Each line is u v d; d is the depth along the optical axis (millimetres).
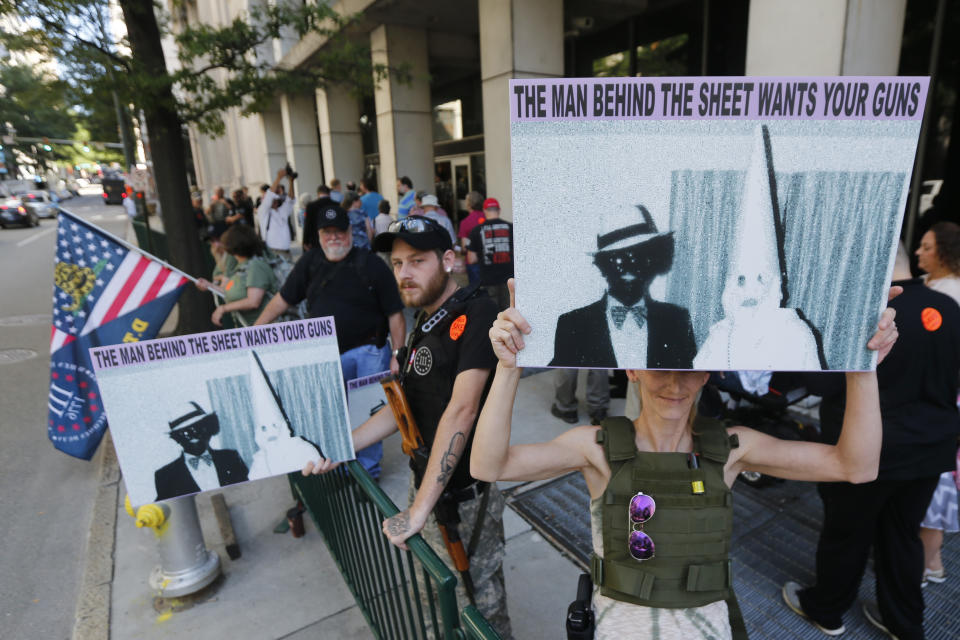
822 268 1002
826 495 2264
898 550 2178
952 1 5668
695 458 1217
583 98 956
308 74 6637
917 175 6195
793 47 4238
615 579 1209
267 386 1841
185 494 1800
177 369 1756
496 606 1973
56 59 5332
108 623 2646
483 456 1218
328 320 1861
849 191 968
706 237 1001
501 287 5922
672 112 956
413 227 1847
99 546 3264
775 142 956
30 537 3471
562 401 4445
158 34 5914
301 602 2752
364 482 1813
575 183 995
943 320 1979
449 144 16234
